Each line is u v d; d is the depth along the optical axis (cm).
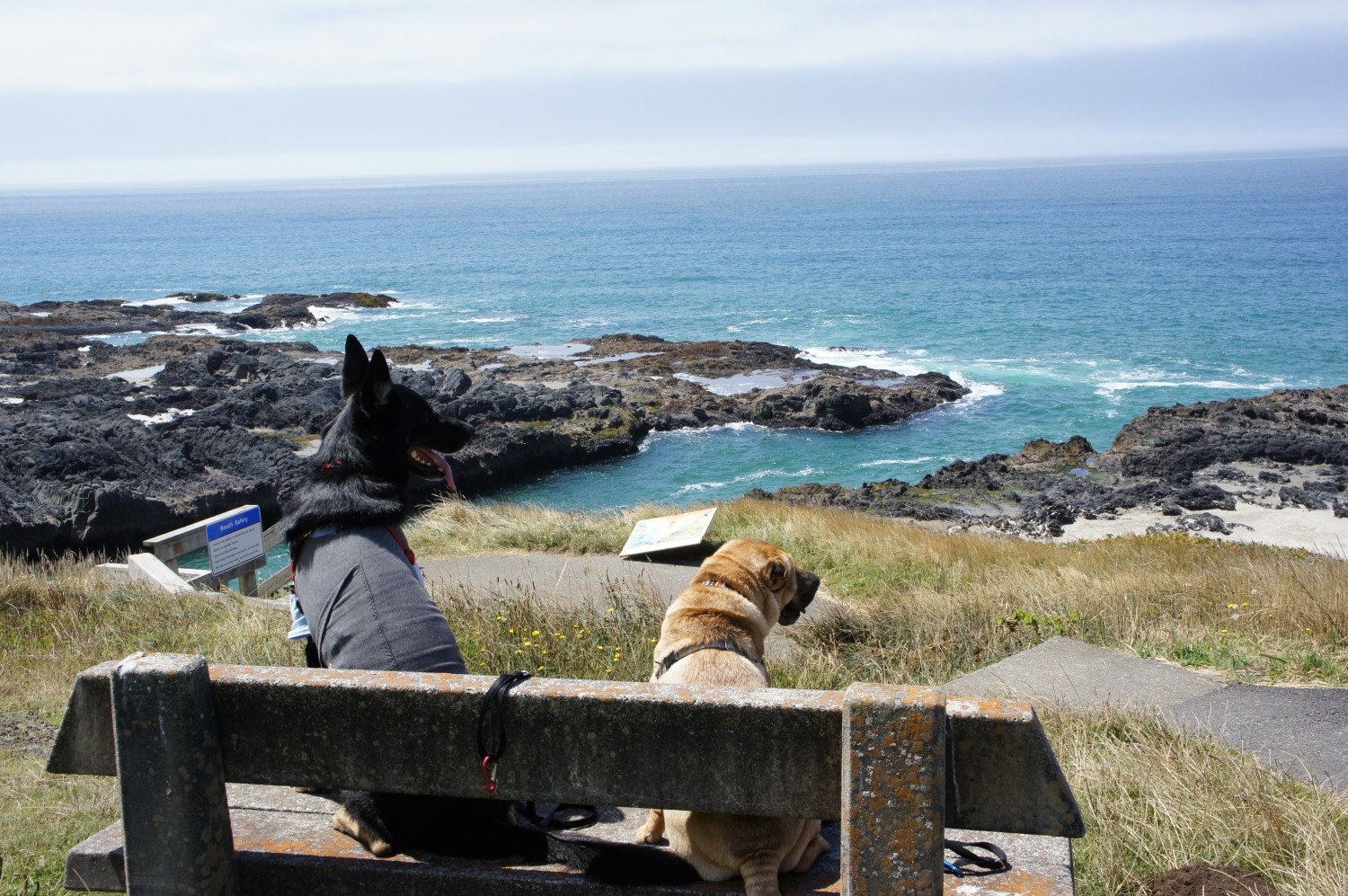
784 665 743
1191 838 393
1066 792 212
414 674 243
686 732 225
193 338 5078
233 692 245
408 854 276
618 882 261
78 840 408
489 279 9250
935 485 2756
